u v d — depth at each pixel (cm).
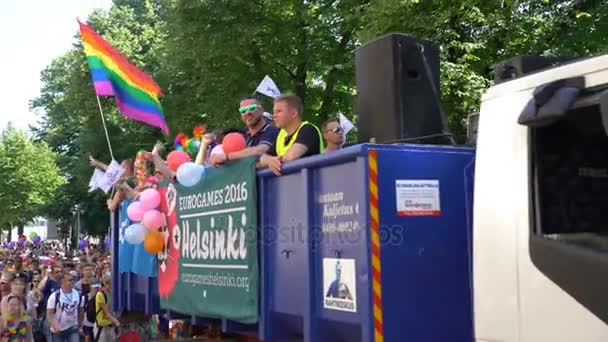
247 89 1888
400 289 347
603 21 1242
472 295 350
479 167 323
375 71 487
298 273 409
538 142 296
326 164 384
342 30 1872
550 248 279
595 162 274
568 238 277
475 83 1202
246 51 1862
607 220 266
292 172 422
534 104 281
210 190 526
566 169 283
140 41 3216
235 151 495
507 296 298
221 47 1838
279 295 433
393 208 352
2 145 6241
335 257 372
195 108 2127
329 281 377
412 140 465
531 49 1266
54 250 4006
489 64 1331
